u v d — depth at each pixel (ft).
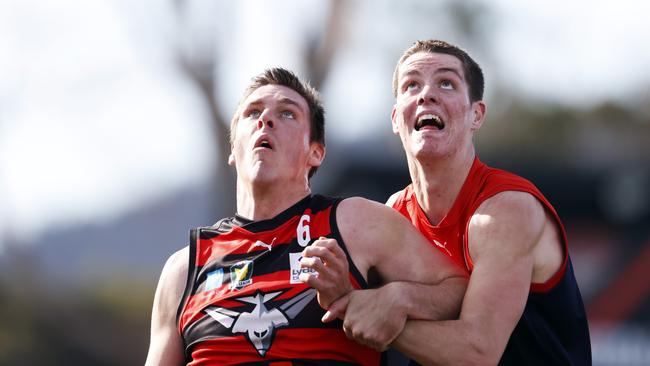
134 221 315.58
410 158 70.85
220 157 205.26
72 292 236.22
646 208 153.28
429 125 69.77
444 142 68.74
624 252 152.46
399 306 63.46
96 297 234.99
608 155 172.24
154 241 307.37
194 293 68.69
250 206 70.74
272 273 67.05
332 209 69.15
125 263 274.16
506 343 63.82
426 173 69.46
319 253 63.31
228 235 69.92
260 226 69.10
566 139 224.94
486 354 62.64
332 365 65.16
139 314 231.50
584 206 155.94
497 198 66.85
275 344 65.10
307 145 72.33
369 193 151.94
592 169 156.97
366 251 67.62
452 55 71.15
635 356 148.77
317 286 63.41
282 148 70.59
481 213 66.74
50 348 225.35
